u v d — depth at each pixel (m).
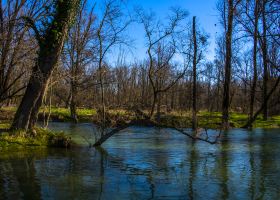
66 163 16.98
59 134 21.73
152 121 20.88
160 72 31.41
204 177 14.80
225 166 17.05
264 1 21.34
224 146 23.56
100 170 15.74
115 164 17.12
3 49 22.03
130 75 58.03
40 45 21.16
